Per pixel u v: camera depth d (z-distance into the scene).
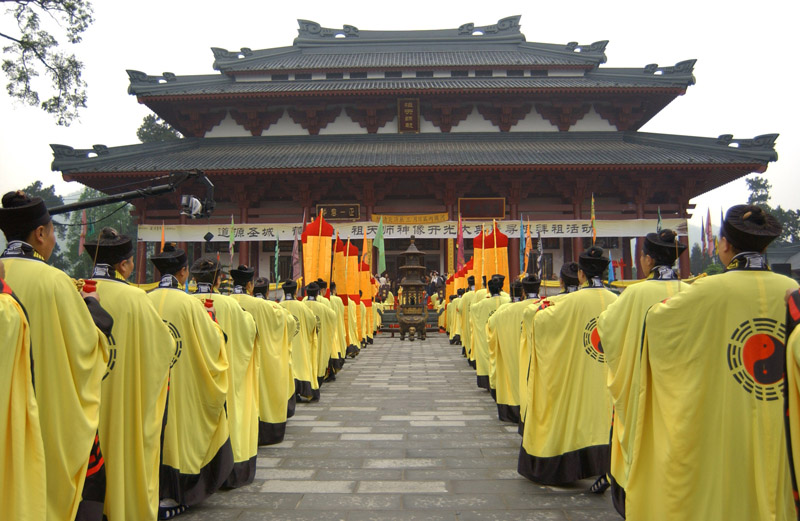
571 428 6.47
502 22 55.31
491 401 11.95
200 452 5.89
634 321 5.00
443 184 42.62
